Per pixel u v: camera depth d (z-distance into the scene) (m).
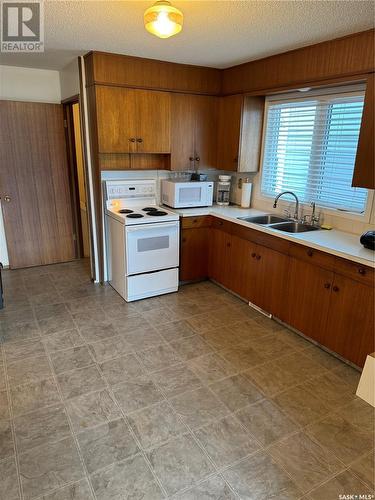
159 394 2.22
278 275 3.02
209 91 3.76
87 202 3.79
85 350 2.67
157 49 2.97
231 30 2.42
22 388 2.24
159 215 3.49
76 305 3.41
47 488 1.59
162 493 1.58
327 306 2.60
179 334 2.93
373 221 2.77
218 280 3.88
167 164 3.85
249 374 2.44
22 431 1.90
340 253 2.40
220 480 1.65
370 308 2.29
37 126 4.03
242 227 3.36
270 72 3.18
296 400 2.20
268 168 3.79
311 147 3.25
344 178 3.00
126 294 3.47
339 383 2.37
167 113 3.57
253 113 3.65
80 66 3.32
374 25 2.26
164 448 1.82
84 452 1.78
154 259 3.52
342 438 1.92
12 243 4.23
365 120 2.42
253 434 1.92
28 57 3.34
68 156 4.32
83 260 4.70
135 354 2.64
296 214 3.40
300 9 2.02
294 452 1.82
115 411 2.07
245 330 3.02
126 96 3.31
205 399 2.19
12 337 2.82
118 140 3.38
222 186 4.12
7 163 3.97
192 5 1.99
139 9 2.08
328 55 2.64
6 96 3.88
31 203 4.22
